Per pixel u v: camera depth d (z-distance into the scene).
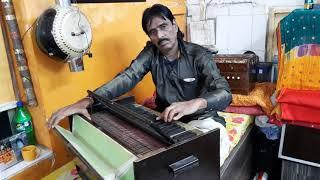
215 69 1.41
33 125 1.48
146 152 0.79
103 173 0.76
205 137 0.85
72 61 1.35
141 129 1.02
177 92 1.54
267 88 2.15
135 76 1.52
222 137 1.35
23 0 1.24
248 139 1.87
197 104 1.10
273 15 2.20
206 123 1.25
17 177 1.32
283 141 1.89
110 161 0.83
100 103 1.27
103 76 1.71
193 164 0.80
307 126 1.76
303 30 1.79
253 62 2.14
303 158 1.83
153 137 0.94
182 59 1.50
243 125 1.78
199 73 1.46
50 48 1.25
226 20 2.42
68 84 1.49
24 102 1.44
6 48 1.36
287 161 1.90
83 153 0.91
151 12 1.40
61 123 1.24
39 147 1.48
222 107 1.23
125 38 1.85
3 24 1.33
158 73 1.56
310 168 1.82
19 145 1.40
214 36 2.51
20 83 1.41
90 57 1.49
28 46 1.31
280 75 1.91
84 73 1.57
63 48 1.24
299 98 1.74
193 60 1.47
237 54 2.33
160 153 0.73
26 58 1.34
